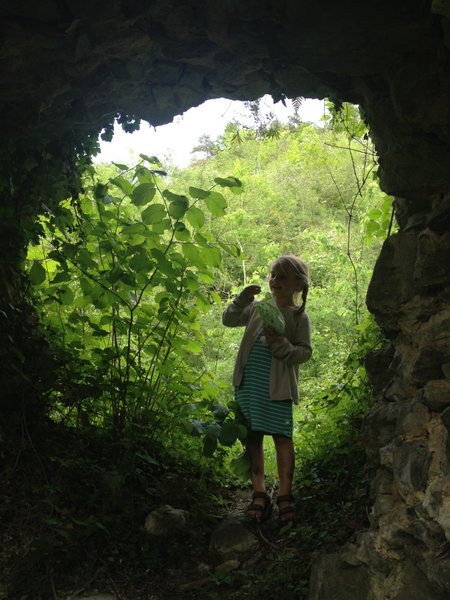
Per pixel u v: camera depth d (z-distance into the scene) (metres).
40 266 4.44
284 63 3.79
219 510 4.31
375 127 3.73
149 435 4.52
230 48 3.67
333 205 14.24
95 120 4.28
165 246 4.46
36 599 3.26
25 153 4.32
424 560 2.60
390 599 2.67
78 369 4.62
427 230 3.13
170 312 4.55
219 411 4.25
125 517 3.82
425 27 3.14
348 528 3.46
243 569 3.58
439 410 2.85
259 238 12.85
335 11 3.17
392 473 3.07
